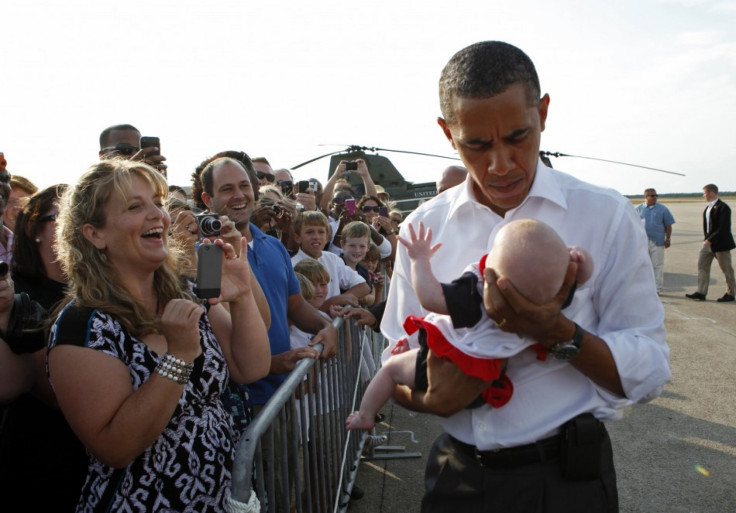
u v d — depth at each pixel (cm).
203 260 182
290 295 305
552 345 144
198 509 164
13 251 213
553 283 135
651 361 148
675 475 367
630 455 396
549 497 157
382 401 180
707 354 620
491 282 139
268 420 178
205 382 175
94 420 149
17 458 180
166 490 160
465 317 149
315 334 306
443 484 172
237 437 221
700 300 944
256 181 348
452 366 155
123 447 148
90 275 163
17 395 176
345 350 334
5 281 178
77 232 166
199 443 167
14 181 285
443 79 149
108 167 169
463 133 145
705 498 339
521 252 134
